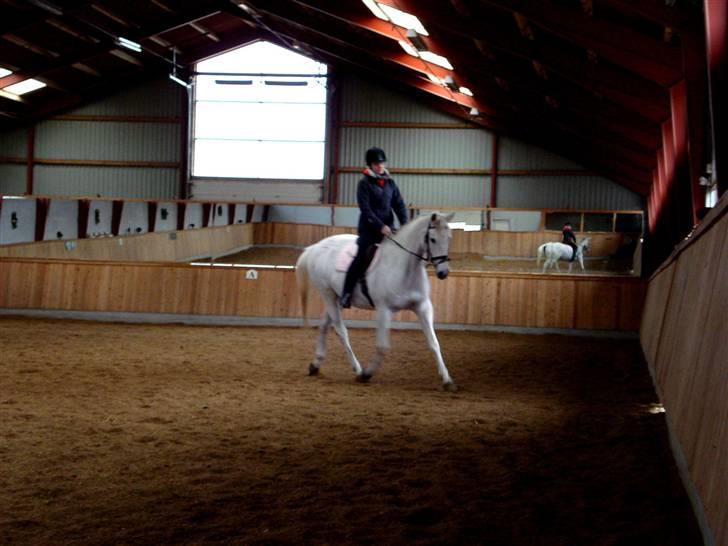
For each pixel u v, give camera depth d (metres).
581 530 3.68
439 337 13.41
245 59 35.81
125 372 8.60
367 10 22.20
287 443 5.42
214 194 35.88
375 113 35.38
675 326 6.54
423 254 7.64
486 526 3.72
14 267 15.26
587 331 14.39
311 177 35.69
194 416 6.29
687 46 9.96
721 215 4.42
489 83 24.66
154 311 15.03
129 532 3.59
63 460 4.86
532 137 33.44
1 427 5.73
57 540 3.48
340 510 3.93
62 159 36.56
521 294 14.67
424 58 25.25
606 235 31.62
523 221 33.34
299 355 10.53
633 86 15.34
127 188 36.28
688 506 4.04
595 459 5.13
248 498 4.12
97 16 28.92
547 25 12.55
